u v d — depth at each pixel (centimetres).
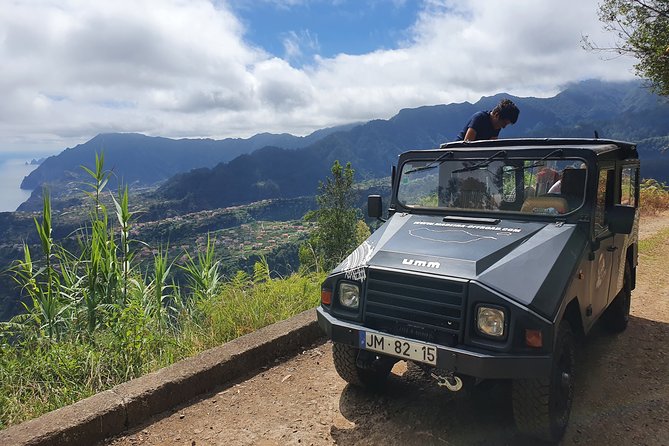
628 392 404
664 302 661
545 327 285
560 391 327
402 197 452
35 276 511
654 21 1464
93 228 554
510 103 573
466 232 372
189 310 574
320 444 338
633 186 523
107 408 350
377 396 405
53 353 433
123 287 554
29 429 321
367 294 345
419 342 313
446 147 470
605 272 421
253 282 630
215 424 366
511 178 399
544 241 345
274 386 427
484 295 298
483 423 360
